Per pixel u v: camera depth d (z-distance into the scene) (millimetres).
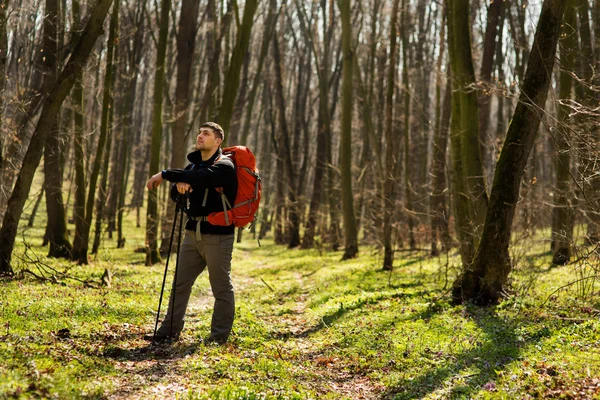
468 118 12414
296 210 38500
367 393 5750
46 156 19047
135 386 4980
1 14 13836
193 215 6910
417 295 12156
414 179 33281
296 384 5594
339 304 11586
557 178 15984
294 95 47969
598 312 8945
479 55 28844
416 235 25812
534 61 9852
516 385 5430
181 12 24641
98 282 12281
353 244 26203
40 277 11586
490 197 10461
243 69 36719
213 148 7074
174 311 6934
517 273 13242
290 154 39188
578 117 10742
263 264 26188
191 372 5508
